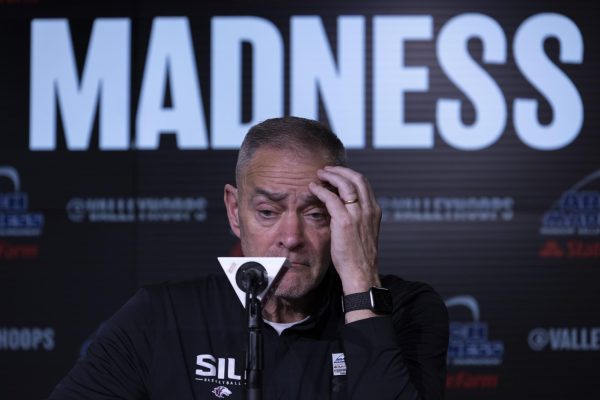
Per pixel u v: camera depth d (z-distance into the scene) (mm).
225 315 6160
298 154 5586
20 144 12656
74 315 12617
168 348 6004
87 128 12648
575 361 12430
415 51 12594
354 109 12578
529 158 12531
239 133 12625
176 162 12633
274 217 5574
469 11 12586
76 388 5938
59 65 12688
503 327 12492
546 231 12523
